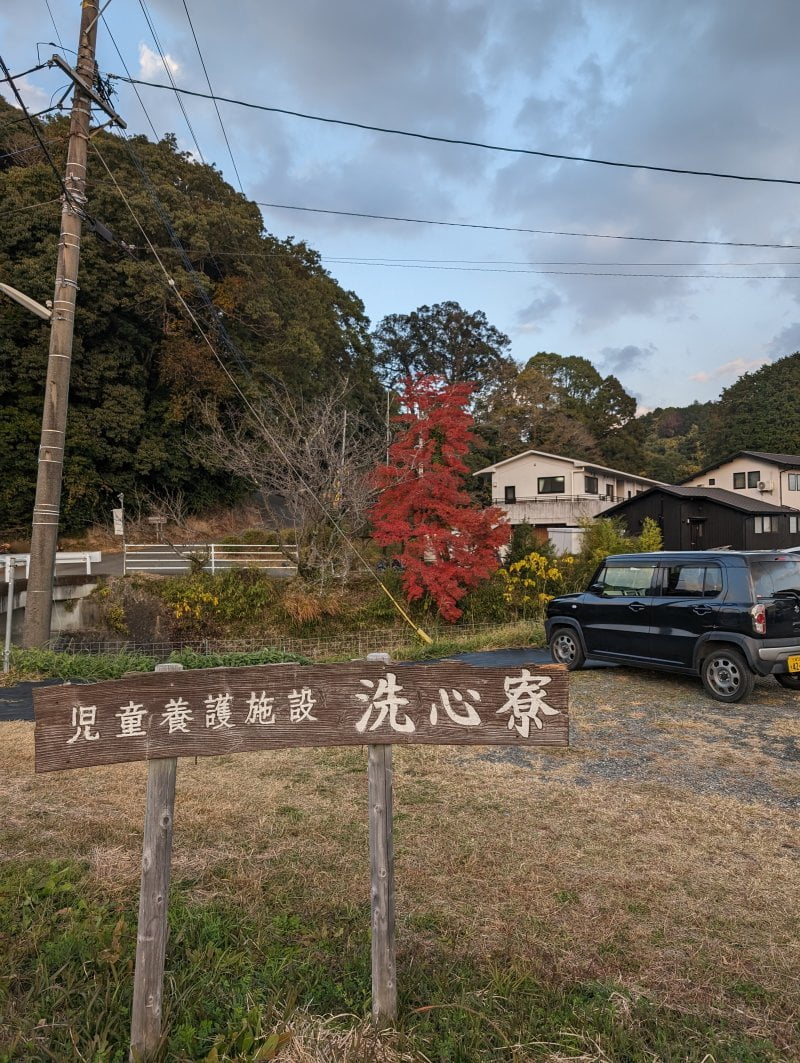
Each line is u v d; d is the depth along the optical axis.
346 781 4.58
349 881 3.13
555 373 51.09
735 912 2.89
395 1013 2.15
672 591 7.18
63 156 21.62
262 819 3.87
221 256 24.41
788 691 7.11
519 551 15.90
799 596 6.61
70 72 8.65
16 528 21.97
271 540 20.02
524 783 4.50
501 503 32.69
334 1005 2.28
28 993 2.28
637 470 46.50
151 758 2.12
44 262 20.62
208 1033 2.14
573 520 30.22
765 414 49.59
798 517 29.41
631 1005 2.27
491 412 44.00
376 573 14.80
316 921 2.79
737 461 33.97
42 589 9.25
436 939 2.67
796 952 2.60
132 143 23.59
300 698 2.21
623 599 7.66
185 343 23.62
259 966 2.48
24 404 21.86
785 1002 2.30
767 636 6.39
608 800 4.18
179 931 2.65
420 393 13.55
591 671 8.26
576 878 3.19
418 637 12.93
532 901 2.97
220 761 5.07
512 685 2.22
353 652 12.27
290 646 13.12
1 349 20.92
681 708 6.38
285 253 32.38
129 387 23.34
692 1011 2.25
